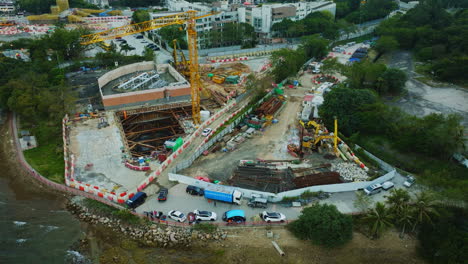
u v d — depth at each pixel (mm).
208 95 117250
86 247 57000
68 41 151375
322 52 163500
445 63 135250
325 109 96812
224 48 179875
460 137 77000
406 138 82688
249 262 52812
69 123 94000
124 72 129125
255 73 143625
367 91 97500
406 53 175000
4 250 56406
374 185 67250
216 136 88250
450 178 69375
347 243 56031
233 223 58844
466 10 193750
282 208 63125
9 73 117250
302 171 75188
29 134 91562
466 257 49938
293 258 53375
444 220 56312
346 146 83500
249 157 81062
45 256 55375
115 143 85125
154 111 106125
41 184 73062
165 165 76188
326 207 56750
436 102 113812
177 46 170875
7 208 66000
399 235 57969
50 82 121500
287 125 97000
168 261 53562
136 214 61469
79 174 72875
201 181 68062
